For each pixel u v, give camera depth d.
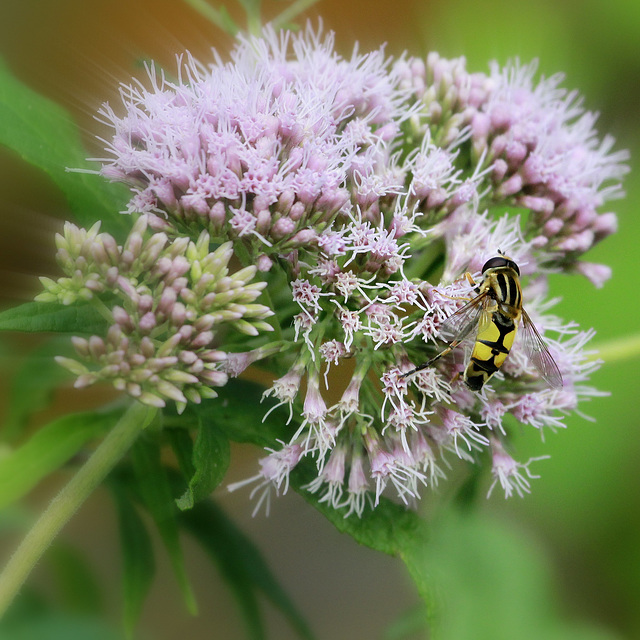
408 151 0.35
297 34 0.36
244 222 0.33
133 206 0.33
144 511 0.35
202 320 0.33
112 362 0.33
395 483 0.33
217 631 0.36
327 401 0.34
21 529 0.34
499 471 0.34
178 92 0.33
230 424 0.34
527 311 0.35
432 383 0.33
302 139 0.33
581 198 0.35
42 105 0.34
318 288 0.33
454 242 0.34
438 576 0.33
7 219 0.35
